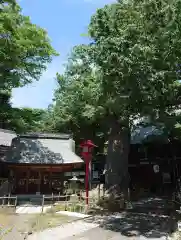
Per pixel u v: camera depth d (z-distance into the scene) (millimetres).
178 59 10562
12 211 13836
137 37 10172
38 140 19781
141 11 10570
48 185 18328
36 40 16875
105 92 11656
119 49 9883
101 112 16250
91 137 26328
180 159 22297
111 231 10047
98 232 9867
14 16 13992
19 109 28797
